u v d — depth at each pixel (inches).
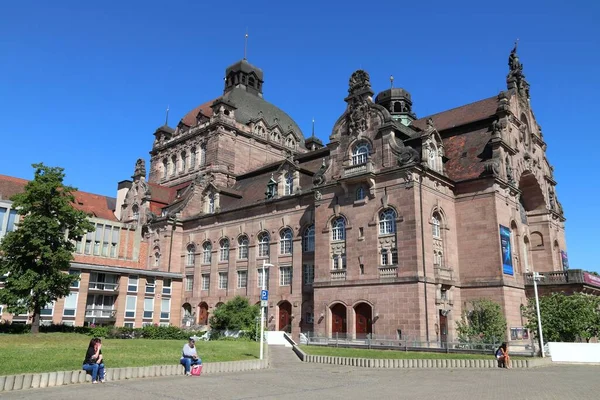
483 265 1840.6
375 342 1656.0
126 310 2260.1
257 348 1408.7
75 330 1705.2
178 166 3316.9
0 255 1589.6
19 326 1600.6
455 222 1942.7
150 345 1301.7
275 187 2388.0
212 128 3048.7
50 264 1533.0
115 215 3297.2
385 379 905.5
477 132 2082.9
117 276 2276.1
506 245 1871.3
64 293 1593.3
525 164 2234.3
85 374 773.3
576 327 1483.8
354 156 1980.8
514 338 1769.2
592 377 983.0
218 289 2522.1
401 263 1715.1
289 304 2178.9
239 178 2938.0
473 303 1765.5
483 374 1019.3
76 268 2070.6
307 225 2186.3
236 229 2502.5
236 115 3189.0
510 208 1987.0
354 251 1860.2
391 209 1800.0
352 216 1902.1
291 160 2357.3
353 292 1818.4
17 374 721.0
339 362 1192.2
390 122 1875.0
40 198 1568.7
